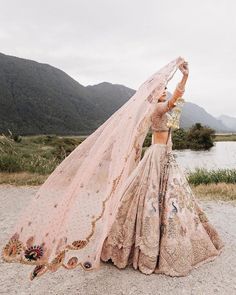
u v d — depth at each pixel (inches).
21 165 479.5
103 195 133.6
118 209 154.5
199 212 169.6
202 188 378.3
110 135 141.6
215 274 152.3
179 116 156.8
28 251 129.7
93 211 132.3
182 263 149.9
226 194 346.9
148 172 156.6
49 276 151.3
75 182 135.8
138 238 151.7
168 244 149.9
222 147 1759.4
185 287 141.1
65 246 128.6
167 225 151.2
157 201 153.1
